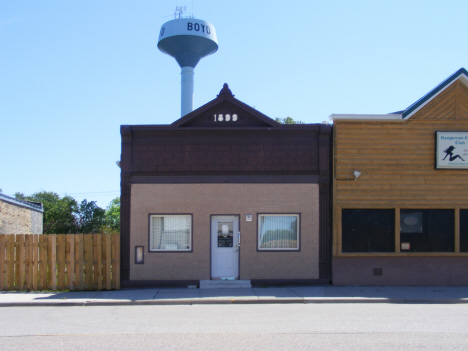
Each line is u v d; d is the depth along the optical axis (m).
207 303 11.90
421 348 7.10
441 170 14.80
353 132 14.75
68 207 49.62
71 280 14.02
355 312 10.43
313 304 11.73
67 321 9.53
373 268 14.56
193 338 7.80
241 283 14.30
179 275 14.44
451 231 14.80
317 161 14.73
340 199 14.60
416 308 11.07
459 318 9.62
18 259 14.17
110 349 7.12
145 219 14.52
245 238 14.55
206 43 28.42
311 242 14.58
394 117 14.71
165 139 14.73
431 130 14.86
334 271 14.49
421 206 14.70
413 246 14.68
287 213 14.63
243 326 8.80
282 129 14.70
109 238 14.26
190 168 14.66
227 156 14.72
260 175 14.66
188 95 28.66
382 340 7.61
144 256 14.44
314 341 7.55
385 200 14.64
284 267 14.54
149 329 8.60
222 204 14.60
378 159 14.73
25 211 26.94
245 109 14.91
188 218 14.73
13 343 7.57
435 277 14.60
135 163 14.70
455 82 14.92
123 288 14.33
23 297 12.68
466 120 14.88
